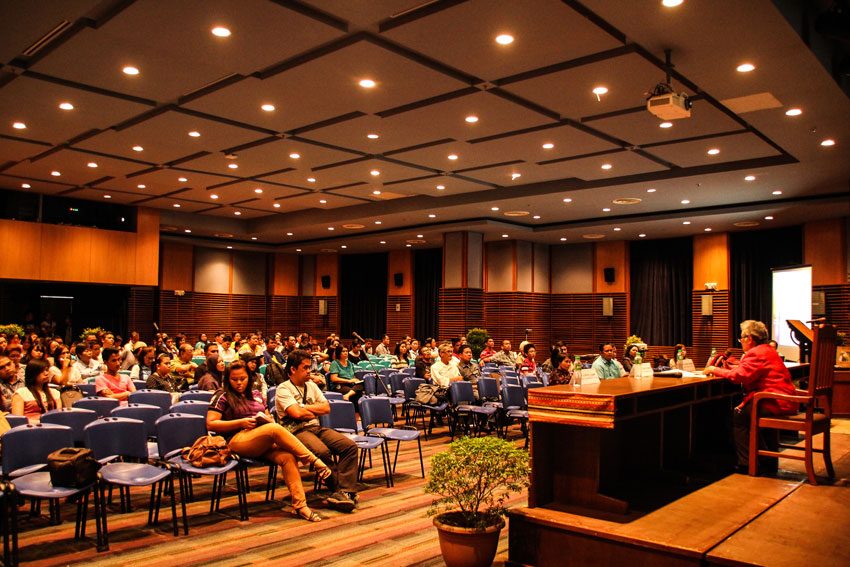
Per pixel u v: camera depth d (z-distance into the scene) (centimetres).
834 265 1373
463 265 1611
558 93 724
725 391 557
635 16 537
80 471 401
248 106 781
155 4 526
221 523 485
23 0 529
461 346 1396
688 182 1134
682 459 512
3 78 707
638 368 503
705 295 1630
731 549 327
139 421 483
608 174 1117
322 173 1151
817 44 616
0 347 812
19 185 1283
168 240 1850
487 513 392
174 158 1052
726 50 599
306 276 2189
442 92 727
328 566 402
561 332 1858
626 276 1788
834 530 358
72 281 1397
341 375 962
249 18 550
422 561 413
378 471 668
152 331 1866
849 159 970
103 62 652
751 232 1619
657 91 614
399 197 1399
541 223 1622
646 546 338
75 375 832
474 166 1086
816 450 489
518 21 554
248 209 1570
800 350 903
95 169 1138
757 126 818
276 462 509
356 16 556
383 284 2122
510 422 876
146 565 396
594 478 399
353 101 759
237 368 536
